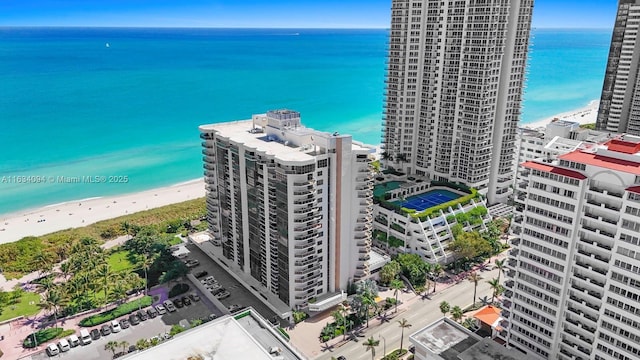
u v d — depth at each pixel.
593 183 98.38
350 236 144.50
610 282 97.75
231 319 86.44
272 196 133.62
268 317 140.12
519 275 114.25
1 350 127.19
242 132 155.88
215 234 174.75
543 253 108.00
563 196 102.00
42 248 187.25
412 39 199.88
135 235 192.38
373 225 184.88
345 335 133.50
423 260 165.50
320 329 135.62
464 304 148.50
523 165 107.81
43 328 136.25
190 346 78.94
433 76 199.50
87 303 145.50
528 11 190.88
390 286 152.50
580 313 104.62
